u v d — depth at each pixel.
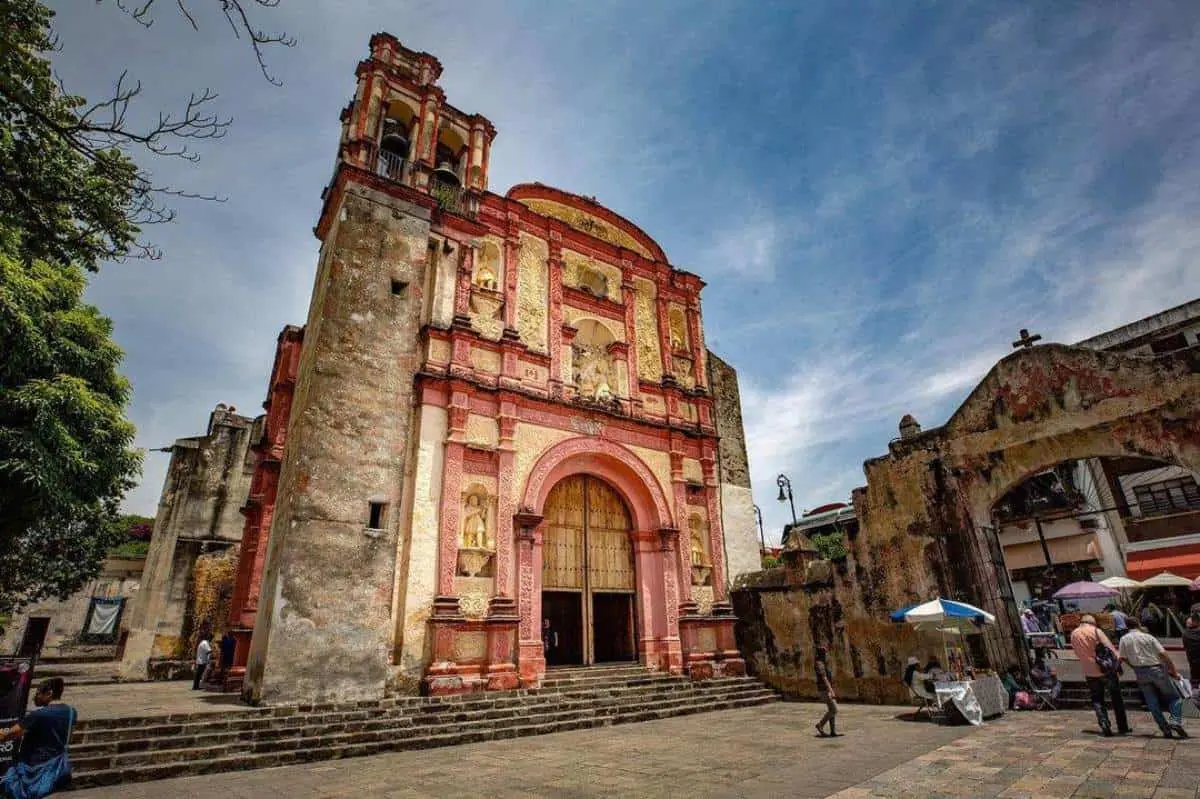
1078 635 9.80
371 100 17.69
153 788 7.94
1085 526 23.64
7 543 16.27
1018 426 14.12
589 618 17.70
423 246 16.48
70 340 16.31
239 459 24.77
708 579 19.77
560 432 18.17
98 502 18.64
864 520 16.48
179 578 22.31
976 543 14.24
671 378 21.52
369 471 13.59
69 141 6.34
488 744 11.26
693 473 21.02
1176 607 19.94
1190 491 21.33
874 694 15.53
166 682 19.55
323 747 10.03
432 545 14.79
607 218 22.95
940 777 7.39
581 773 8.57
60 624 29.47
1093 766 7.40
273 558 13.06
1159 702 9.27
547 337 19.22
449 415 16.05
